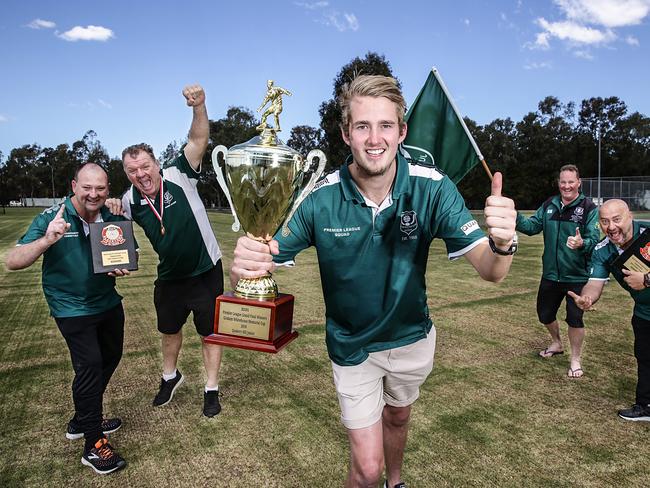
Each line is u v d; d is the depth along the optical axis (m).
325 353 4.74
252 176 1.87
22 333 5.48
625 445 2.97
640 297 3.24
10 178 86.06
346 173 1.95
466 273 9.45
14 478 2.68
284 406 3.56
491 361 4.45
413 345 2.08
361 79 1.77
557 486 2.55
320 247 1.99
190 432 3.18
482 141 57.00
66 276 2.85
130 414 3.45
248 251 1.80
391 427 2.32
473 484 2.56
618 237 3.32
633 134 60.28
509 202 1.48
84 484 2.62
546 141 56.91
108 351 3.18
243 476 2.67
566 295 4.23
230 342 1.88
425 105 2.74
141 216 3.34
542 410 3.44
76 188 2.91
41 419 3.38
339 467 2.75
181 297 3.49
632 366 4.30
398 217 1.92
